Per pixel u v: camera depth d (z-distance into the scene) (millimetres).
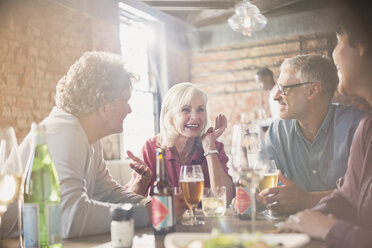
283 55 5855
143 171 1937
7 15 3521
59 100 1561
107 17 4680
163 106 2473
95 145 1877
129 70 1646
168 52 6082
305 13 5496
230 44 6188
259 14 4465
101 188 1888
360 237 1089
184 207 1525
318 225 1153
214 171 2203
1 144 1139
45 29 3898
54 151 1382
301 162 2311
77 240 1272
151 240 1196
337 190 1545
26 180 1158
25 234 1097
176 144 2398
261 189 1663
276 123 2424
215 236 872
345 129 2240
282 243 967
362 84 2002
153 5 5480
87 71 1542
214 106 6355
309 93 2307
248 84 6152
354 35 1926
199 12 6098
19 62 3621
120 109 1605
